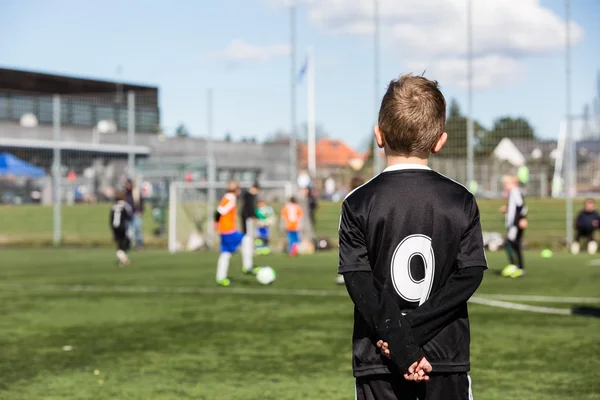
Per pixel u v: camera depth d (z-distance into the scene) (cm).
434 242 290
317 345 807
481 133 2725
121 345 813
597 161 2941
